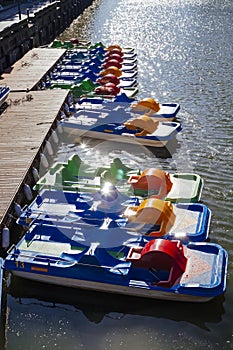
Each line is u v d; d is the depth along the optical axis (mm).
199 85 29625
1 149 18312
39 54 34375
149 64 34812
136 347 11266
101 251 12703
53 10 47250
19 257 13055
